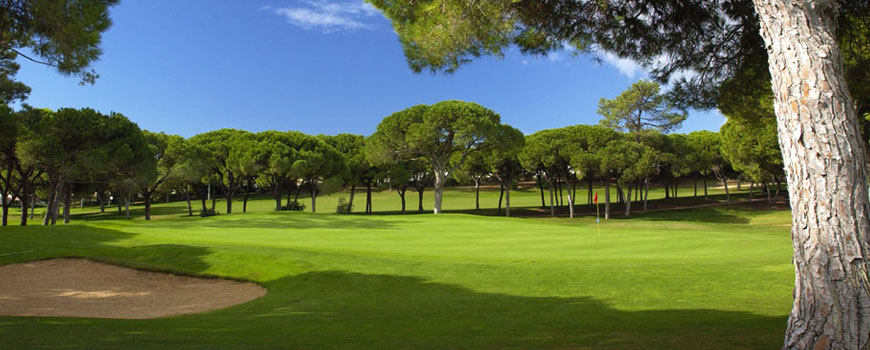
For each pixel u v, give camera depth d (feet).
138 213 181.16
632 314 22.03
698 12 26.25
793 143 11.50
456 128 115.14
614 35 27.32
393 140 122.31
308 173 141.90
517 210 177.99
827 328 10.70
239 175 147.23
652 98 144.66
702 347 15.17
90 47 31.32
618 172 140.26
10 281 34.88
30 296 30.91
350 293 29.99
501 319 21.54
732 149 126.93
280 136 146.61
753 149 116.78
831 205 10.87
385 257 41.01
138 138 99.66
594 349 15.07
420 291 29.63
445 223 84.38
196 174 128.36
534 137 152.87
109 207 226.79
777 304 23.68
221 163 148.36
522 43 26.91
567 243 55.52
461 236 63.67
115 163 93.76
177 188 162.20
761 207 145.38
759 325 18.97
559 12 25.41
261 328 19.75
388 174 156.66
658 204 174.91
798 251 11.39
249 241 55.42
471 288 29.94
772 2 12.08
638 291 27.76
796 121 11.44
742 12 24.61
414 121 121.29
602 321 20.47
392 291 29.99
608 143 137.69
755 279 30.09
